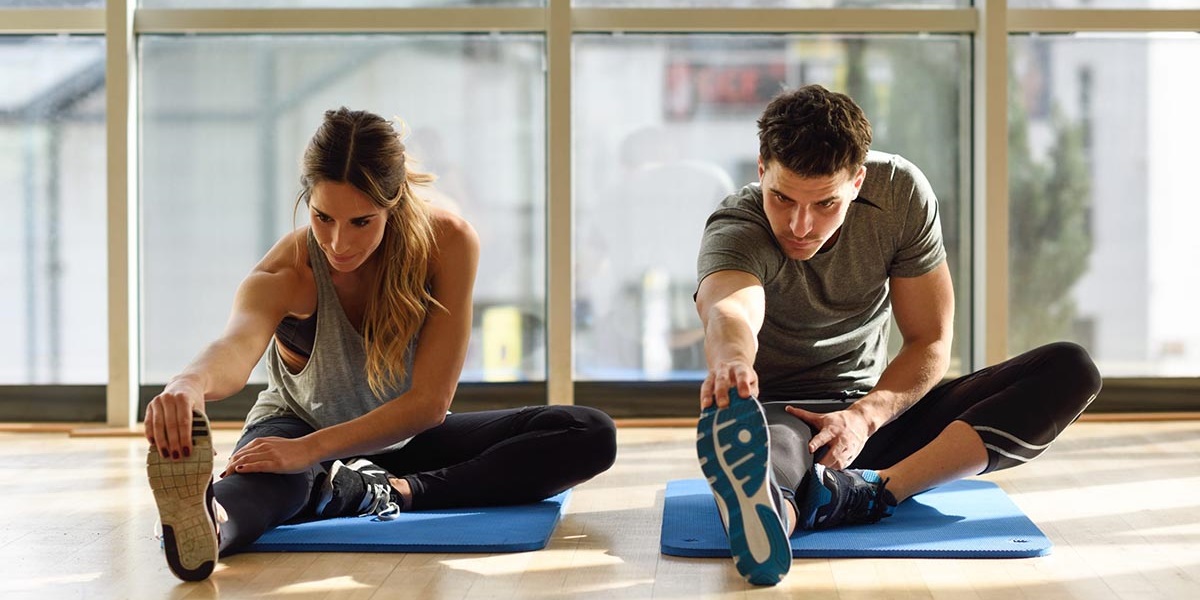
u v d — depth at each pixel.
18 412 4.48
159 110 4.47
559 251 4.38
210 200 4.49
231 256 4.50
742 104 4.50
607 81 4.48
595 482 3.04
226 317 4.50
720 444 1.89
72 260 4.49
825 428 2.25
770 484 1.94
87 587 1.98
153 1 4.46
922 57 4.48
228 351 2.14
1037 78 4.48
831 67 4.48
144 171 4.47
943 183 4.51
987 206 4.38
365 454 2.54
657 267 4.50
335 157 2.11
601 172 4.49
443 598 1.89
